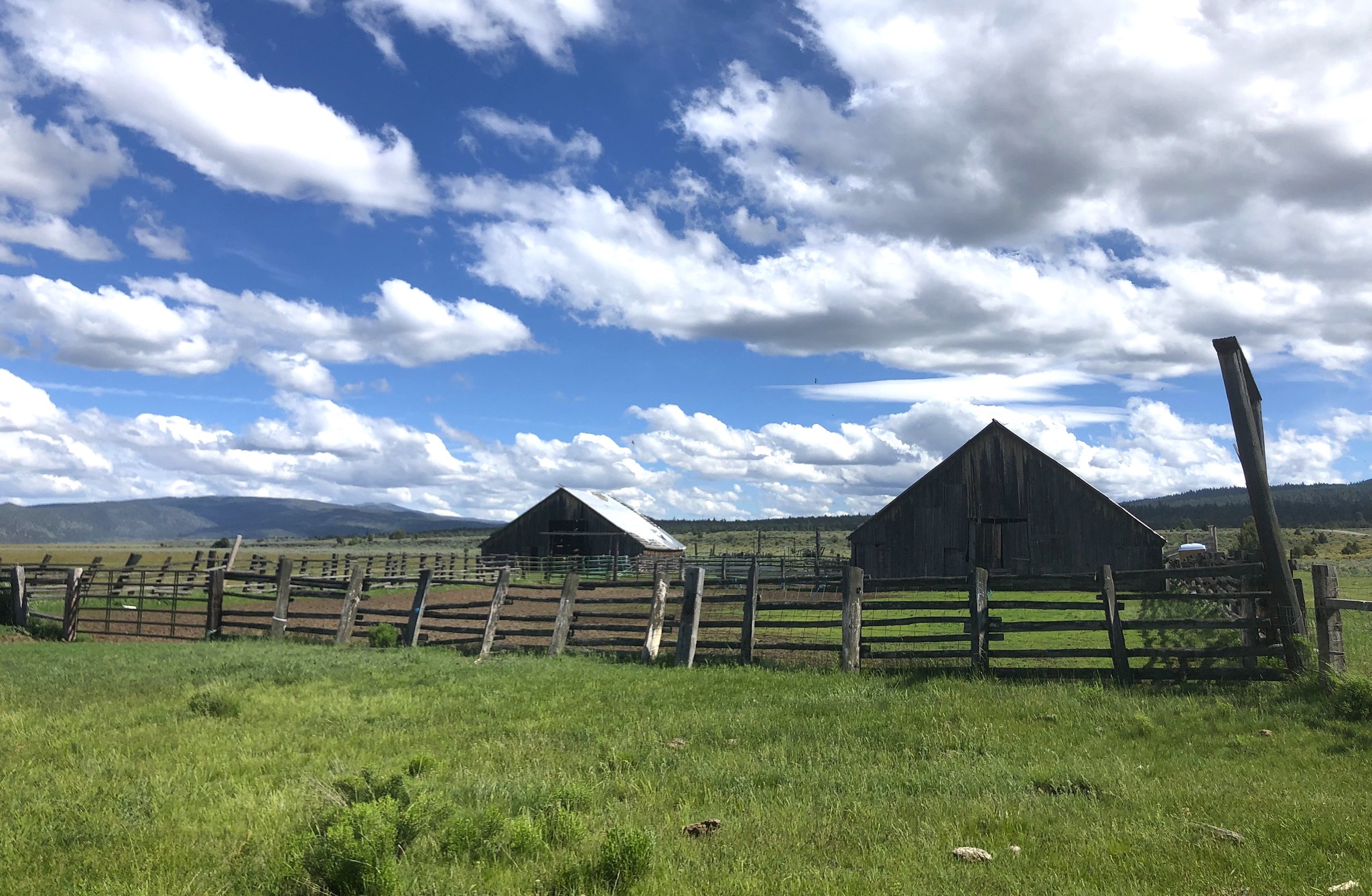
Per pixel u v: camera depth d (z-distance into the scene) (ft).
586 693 40.22
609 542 200.44
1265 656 39.81
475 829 19.40
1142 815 21.35
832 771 26.21
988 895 16.29
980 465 142.61
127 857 18.45
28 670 49.01
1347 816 20.79
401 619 80.53
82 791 23.40
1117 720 32.76
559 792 22.72
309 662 51.34
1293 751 27.91
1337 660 35.76
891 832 20.49
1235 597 40.47
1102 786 23.93
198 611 73.97
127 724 33.27
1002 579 44.78
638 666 50.52
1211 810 21.66
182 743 29.37
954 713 34.12
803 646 48.83
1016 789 24.07
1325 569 36.32
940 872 17.40
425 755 26.66
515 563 192.54
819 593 119.75
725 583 52.37
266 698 38.45
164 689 41.60
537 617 57.41
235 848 19.06
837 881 16.93
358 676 46.03
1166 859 18.13
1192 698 35.96
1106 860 18.15
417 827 19.24
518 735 31.60
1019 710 34.60
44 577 101.19
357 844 16.76
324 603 107.96
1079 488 138.10
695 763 27.14
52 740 30.25
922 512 144.15
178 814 21.57
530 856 18.78
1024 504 139.95
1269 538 39.99
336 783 21.11
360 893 16.38
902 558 144.36
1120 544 135.23
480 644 59.98
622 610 90.68
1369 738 28.94
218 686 39.88
